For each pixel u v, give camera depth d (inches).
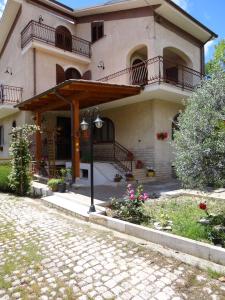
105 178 415.8
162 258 145.9
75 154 378.9
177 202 264.7
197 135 185.9
